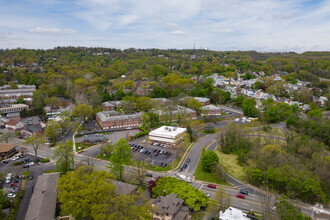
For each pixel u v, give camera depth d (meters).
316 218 101.44
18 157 159.12
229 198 107.62
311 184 113.94
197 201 104.56
